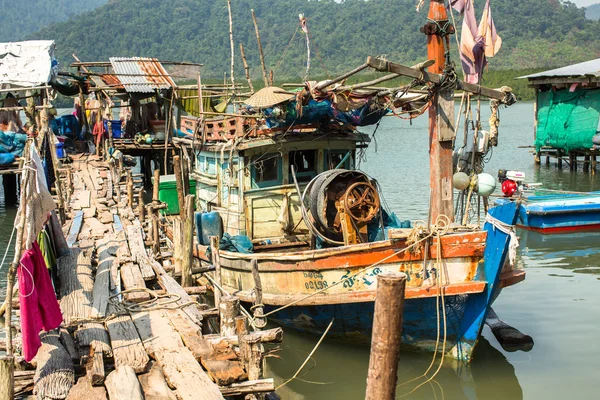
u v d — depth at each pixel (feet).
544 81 108.06
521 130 202.28
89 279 34.19
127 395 21.24
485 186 40.16
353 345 39.63
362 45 421.59
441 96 39.09
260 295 34.71
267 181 47.32
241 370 23.50
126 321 28.40
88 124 105.91
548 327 41.93
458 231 35.53
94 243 42.63
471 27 40.34
